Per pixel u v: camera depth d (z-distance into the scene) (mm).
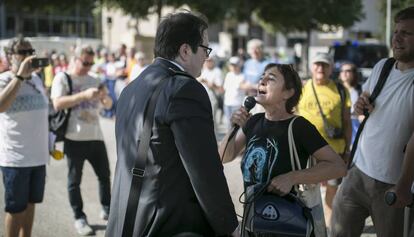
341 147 5098
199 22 2535
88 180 7602
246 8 26219
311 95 5137
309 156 2971
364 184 3445
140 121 2408
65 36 46625
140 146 2367
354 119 5852
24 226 4504
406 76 3283
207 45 2576
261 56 9039
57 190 7082
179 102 2320
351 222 3598
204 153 2285
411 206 2896
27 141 4262
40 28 45656
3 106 4035
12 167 4227
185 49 2494
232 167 7086
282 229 2822
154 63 2541
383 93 3375
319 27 31656
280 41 45188
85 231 5336
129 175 2422
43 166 4441
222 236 2383
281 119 3012
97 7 23828
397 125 3277
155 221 2348
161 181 2357
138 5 21500
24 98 4246
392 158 3303
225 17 25578
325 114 5066
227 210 2346
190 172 2289
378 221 3402
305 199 2920
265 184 2859
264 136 2998
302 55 33469
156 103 2365
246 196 2943
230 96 9508
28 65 4035
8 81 4238
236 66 9500
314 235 2900
